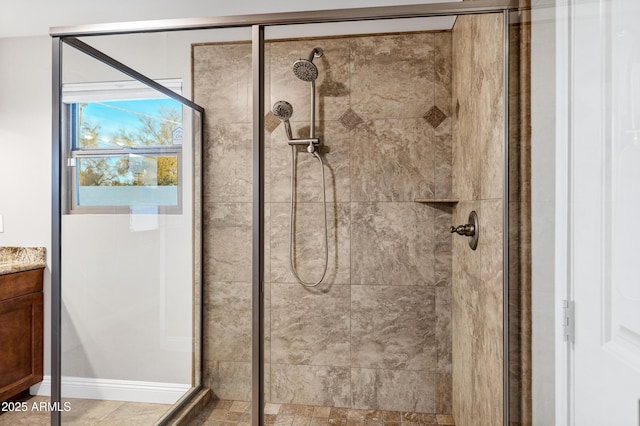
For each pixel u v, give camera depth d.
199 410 1.43
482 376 1.46
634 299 0.77
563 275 1.03
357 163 1.47
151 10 2.28
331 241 1.48
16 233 2.65
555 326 1.06
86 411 1.49
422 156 1.47
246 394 1.42
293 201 1.48
